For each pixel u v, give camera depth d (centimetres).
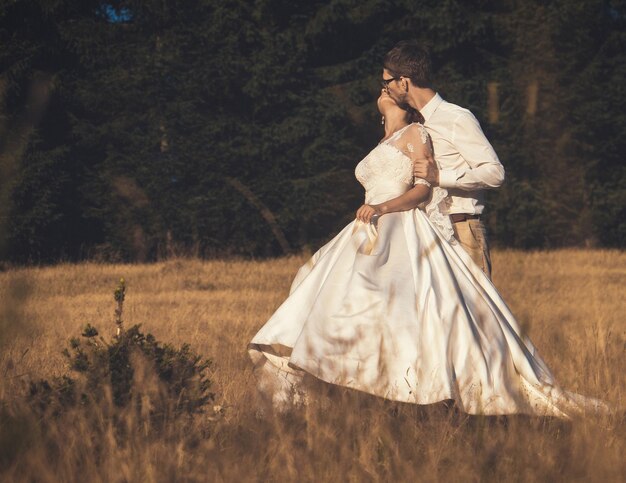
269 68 3269
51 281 1948
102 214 3275
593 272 1931
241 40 3378
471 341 503
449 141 577
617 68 3381
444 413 464
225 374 620
